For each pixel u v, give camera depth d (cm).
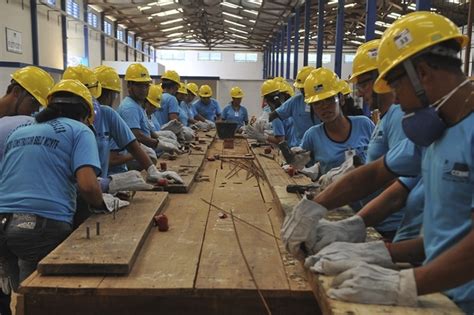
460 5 674
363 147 249
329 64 1972
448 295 112
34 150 175
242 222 193
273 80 505
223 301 126
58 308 125
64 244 149
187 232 178
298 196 215
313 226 129
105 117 250
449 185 103
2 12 767
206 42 2095
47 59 956
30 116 220
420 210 146
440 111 103
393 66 103
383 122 186
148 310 126
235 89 720
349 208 183
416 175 138
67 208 179
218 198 242
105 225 171
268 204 229
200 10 1329
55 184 175
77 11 1134
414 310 98
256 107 1111
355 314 96
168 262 143
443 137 105
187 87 680
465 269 93
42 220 170
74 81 199
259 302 125
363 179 141
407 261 128
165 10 1361
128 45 1664
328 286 107
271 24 1386
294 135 421
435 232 109
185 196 246
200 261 145
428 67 101
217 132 575
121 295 124
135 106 336
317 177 257
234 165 367
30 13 879
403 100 107
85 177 172
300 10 1074
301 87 385
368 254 116
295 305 125
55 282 126
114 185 212
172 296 125
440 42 99
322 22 774
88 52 1220
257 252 155
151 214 188
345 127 253
